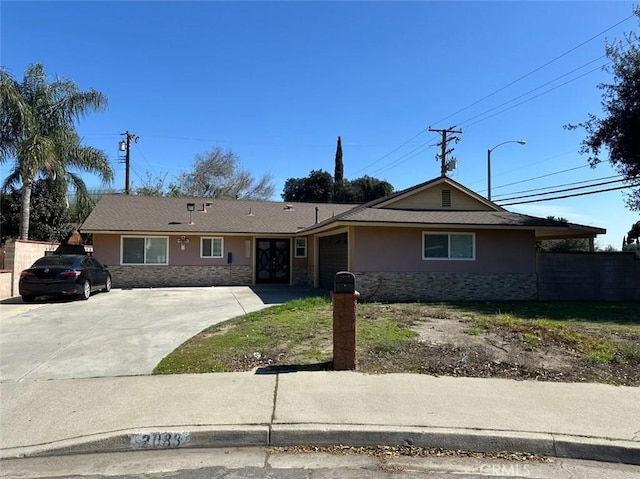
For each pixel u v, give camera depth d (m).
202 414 4.84
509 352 7.14
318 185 49.97
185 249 21.75
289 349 7.43
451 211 17.25
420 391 5.52
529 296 16.11
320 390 5.55
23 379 6.19
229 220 23.36
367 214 15.63
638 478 3.86
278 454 4.28
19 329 9.71
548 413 4.88
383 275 15.48
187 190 47.19
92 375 6.34
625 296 16.33
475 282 15.93
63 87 21.17
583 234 19.88
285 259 23.31
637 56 14.78
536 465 4.08
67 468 4.02
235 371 6.39
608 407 5.07
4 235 24.02
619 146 15.45
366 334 8.25
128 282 20.98
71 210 28.91
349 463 4.09
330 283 19.14
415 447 4.38
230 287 20.89
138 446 4.38
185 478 3.84
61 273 14.36
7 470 3.98
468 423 4.61
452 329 8.81
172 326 10.00
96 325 10.16
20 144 19.67
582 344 7.58
